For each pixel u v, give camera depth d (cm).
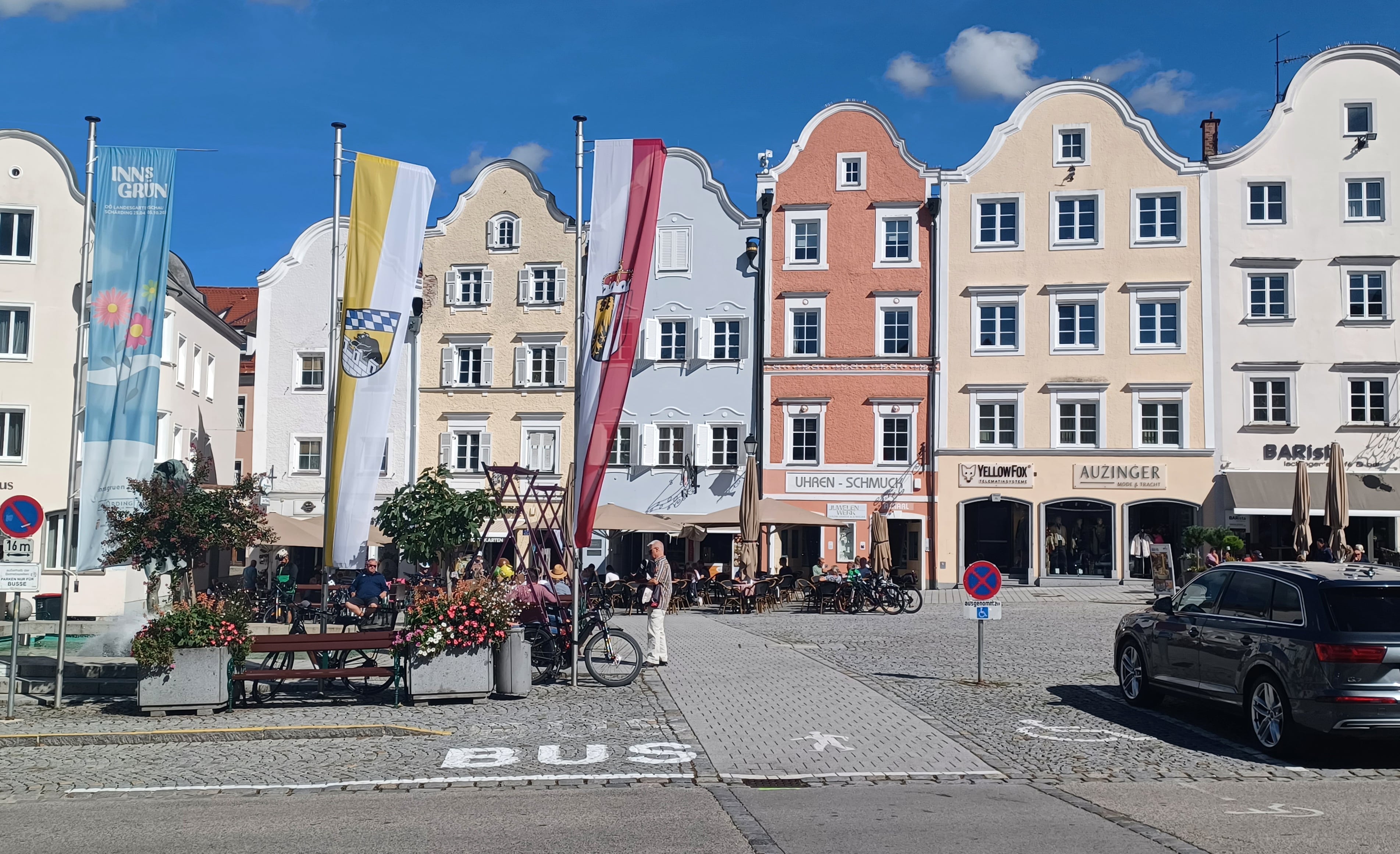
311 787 1012
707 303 4322
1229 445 4044
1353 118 4084
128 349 2270
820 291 4253
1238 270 4075
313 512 4388
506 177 4462
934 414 4175
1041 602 3416
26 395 3522
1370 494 3941
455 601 1477
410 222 2025
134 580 3294
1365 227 4044
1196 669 1291
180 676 1398
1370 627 1084
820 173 4288
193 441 4094
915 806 924
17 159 3584
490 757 1139
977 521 4188
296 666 1827
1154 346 4094
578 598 1650
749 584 3112
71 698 1567
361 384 2020
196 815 897
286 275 4466
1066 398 4125
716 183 4347
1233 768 1096
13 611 1675
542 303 4416
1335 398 4016
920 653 1991
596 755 1141
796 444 4250
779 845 790
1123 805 930
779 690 1562
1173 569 3856
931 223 4231
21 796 989
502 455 4400
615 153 1733
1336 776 1059
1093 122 4175
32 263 3562
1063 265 4156
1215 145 4406
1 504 1430
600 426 1697
